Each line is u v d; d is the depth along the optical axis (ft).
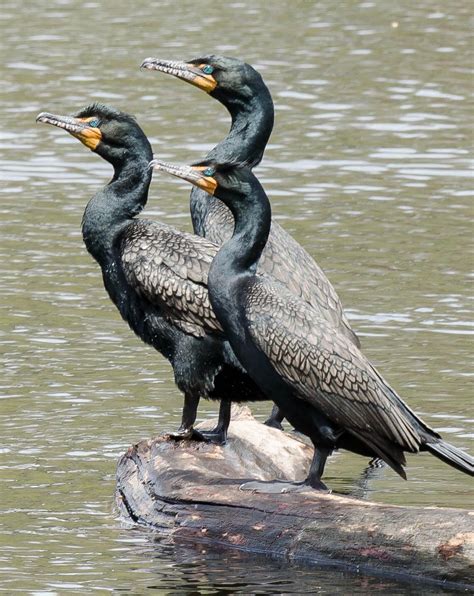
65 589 39.27
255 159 53.88
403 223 80.28
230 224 52.06
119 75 117.08
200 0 154.40
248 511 42.11
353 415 41.45
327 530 40.47
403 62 122.01
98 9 148.15
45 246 76.13
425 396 55.36
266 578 39.93
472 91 112.16
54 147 96.58
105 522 44.42
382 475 49.16
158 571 40.55
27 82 114.21
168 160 90.79
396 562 39.27
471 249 75.61
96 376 57.93
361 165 91.86
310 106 107.14
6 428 52.26
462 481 48.26
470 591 38.29
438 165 92.07
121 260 47.14
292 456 48.03
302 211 82.48
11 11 145.69
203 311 45.73
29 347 61.31
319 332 41.60
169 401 55.11
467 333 63.16
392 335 62.85
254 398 46.70
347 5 150.00
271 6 149.89
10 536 43.14
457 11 146.10
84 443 50.96
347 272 71.72
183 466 44.98
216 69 53.47
